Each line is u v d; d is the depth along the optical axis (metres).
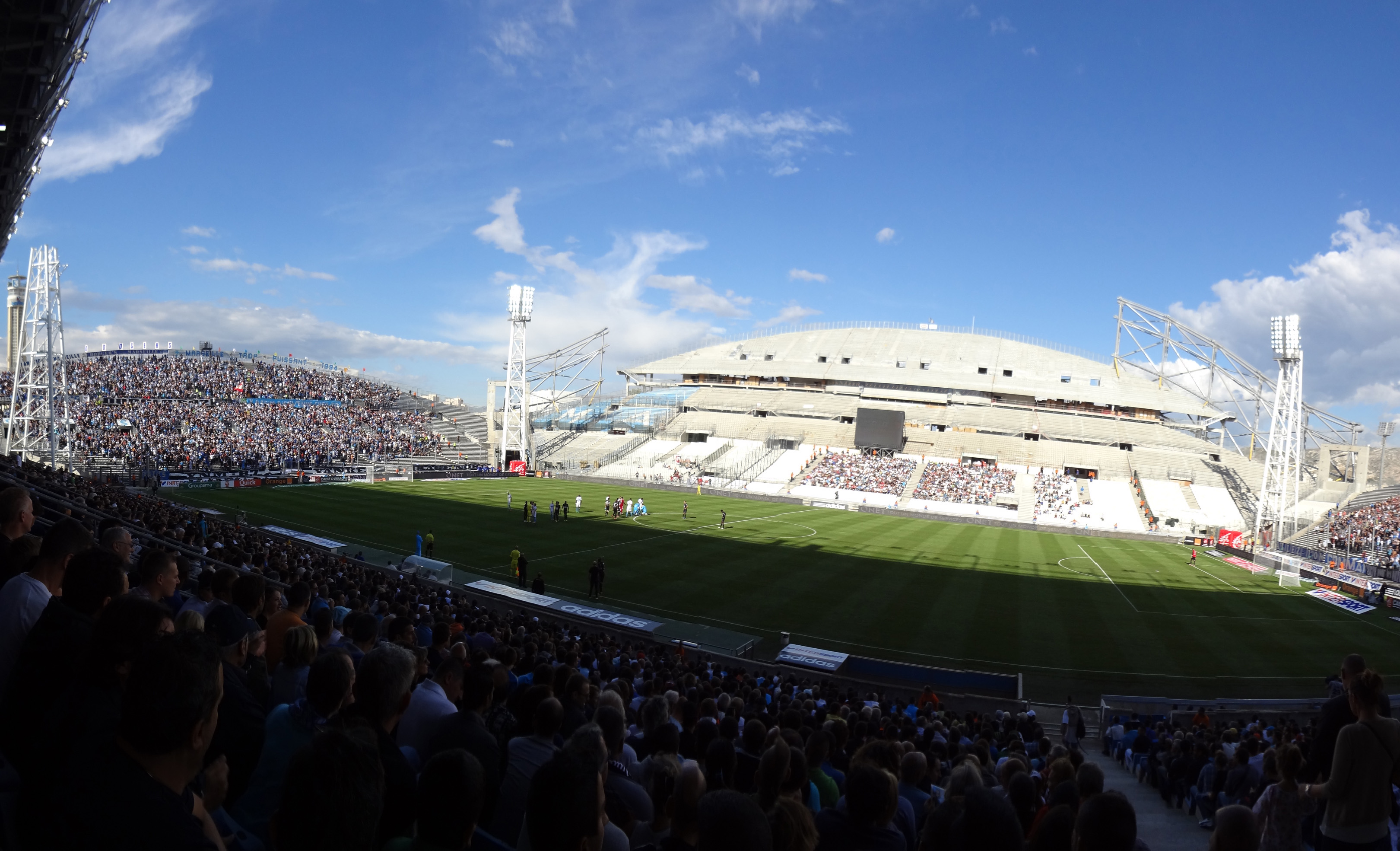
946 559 50.56
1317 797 6.43
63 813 2.94
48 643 4.41
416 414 116.81
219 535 27.72
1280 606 41.25
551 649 16.72
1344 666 6.99
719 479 97.69
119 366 98.75
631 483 96.50
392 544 43.47
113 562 4.83
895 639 30.27
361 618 8.41
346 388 116.75
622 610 32.47
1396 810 8.15
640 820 6.03
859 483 93.62
